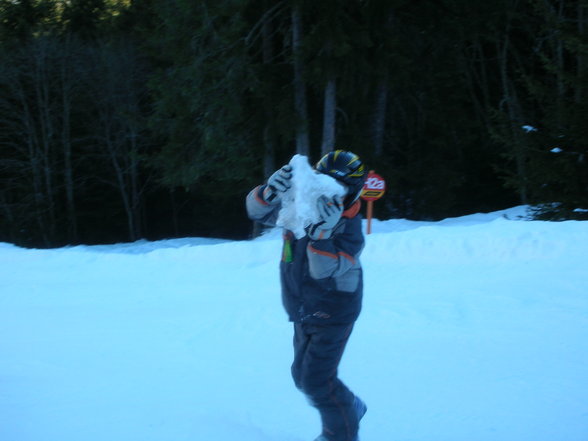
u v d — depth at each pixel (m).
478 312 5.45
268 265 7.70
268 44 16.95
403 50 16.98
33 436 3.33
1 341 5.16
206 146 15.62
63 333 5.36
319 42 14.59
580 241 7.30
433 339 4.82
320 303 2.80
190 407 3.70
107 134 25.33
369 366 4.30
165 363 4.52
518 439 3.20
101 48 23.97
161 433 3.35
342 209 2.58
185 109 15.84
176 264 8.10
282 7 16.53
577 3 16.52
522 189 15.12
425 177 19.09
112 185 28.36
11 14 24.89
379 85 16.72
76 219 28.05
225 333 5.22
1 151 26.61
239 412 3.63
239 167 16.16
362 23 15.92
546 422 3.37
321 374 2.86
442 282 6.57
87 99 25.30
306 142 16.20
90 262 8.35
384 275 6.98
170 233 31.91
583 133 13.66
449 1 17.69
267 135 16.30
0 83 24.05
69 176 25.94
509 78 23.08
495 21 18.66
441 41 18.92
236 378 4.20
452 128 19.72
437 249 7.64
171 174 17.20
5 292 6.96
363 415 3.27
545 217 14.20
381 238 8.12
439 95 19.48
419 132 19.80
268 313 5.69
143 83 24.00
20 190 26.23
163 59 20.77
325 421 2.97
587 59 14.01
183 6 14.69
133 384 4.11
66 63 24.12
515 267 6.96
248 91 16.39
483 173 22.89
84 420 3.53
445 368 4.22
